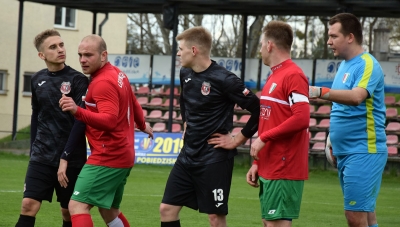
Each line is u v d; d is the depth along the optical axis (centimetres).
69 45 9106
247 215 2875
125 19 9656
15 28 8544
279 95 1565
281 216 1587
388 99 6581
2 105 8469
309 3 5356
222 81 1641
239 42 10231
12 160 5522
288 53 1595
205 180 1675
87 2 6112
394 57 7700
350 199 1705
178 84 6962
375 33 7575
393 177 5297
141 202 3189
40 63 8756
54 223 2475
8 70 8494
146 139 5597
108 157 1711
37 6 8688
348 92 1634
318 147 5816
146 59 7075
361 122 1692
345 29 1714
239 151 5856
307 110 1534
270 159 1587
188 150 1694
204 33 1666
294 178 1577
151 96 7300
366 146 1692
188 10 6228
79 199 1709
